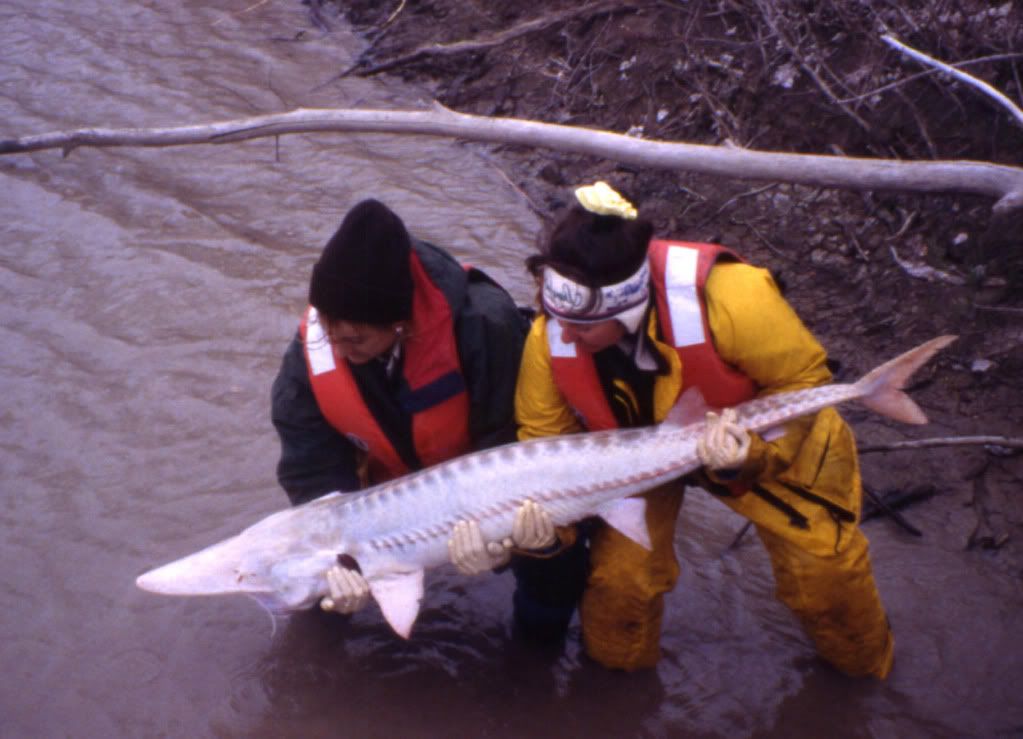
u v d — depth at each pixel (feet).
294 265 21.44
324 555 11.36
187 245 22.03
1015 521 15.19
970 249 18.85
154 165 25.02
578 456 11.09
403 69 28.84
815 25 23.04
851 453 11.89
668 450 10.98
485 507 11.14
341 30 31.24
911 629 13.87
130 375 18.44
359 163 25.22
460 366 11.74
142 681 13.39
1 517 15.60
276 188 24.18
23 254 21.61
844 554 11.77
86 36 30.68
